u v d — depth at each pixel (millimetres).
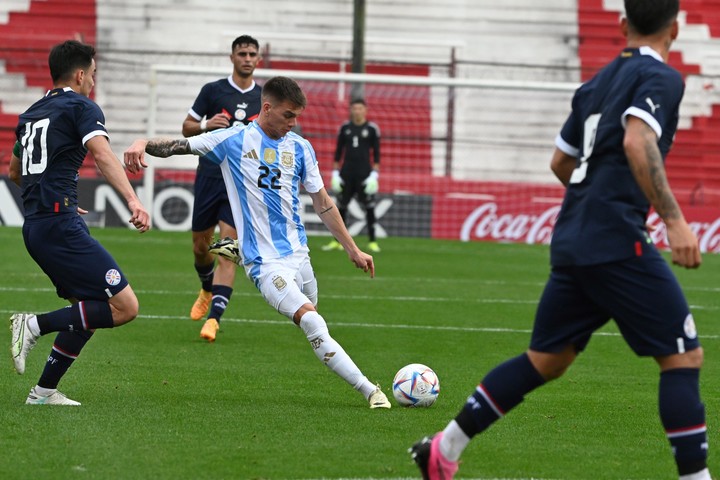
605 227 14578
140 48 90312
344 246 22547
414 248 66812
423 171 85188
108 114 86938
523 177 88312
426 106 87000
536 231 74000
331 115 83188
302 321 21938
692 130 87938
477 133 88875
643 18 15133
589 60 93188
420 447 15375
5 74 85812
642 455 18641
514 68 91875
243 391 23984
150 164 69688
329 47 91812
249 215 22188
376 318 37906
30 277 45281
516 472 17172
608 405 23547
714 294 48812
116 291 20719
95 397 22641
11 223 70250
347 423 20578
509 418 21781
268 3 92750
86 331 21250
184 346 30469
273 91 21953
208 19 91688
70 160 20641
